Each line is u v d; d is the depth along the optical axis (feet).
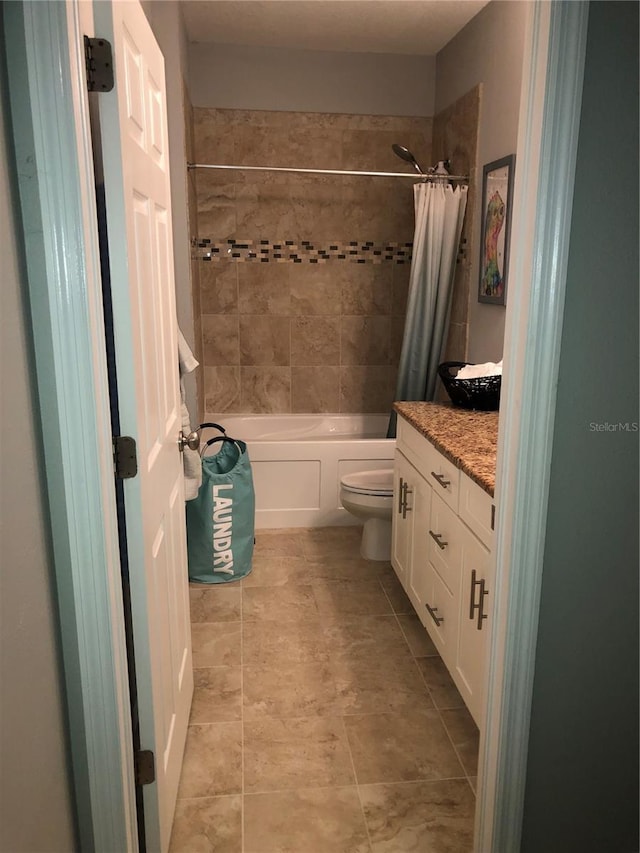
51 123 3.39
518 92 9.19
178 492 6.26
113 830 4.47
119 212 3.96
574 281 3.93
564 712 4.58
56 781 4.01
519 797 4.68
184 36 10.95
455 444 7.02
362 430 14.16
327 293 13.67
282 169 11.32
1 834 3.15
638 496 4.27
